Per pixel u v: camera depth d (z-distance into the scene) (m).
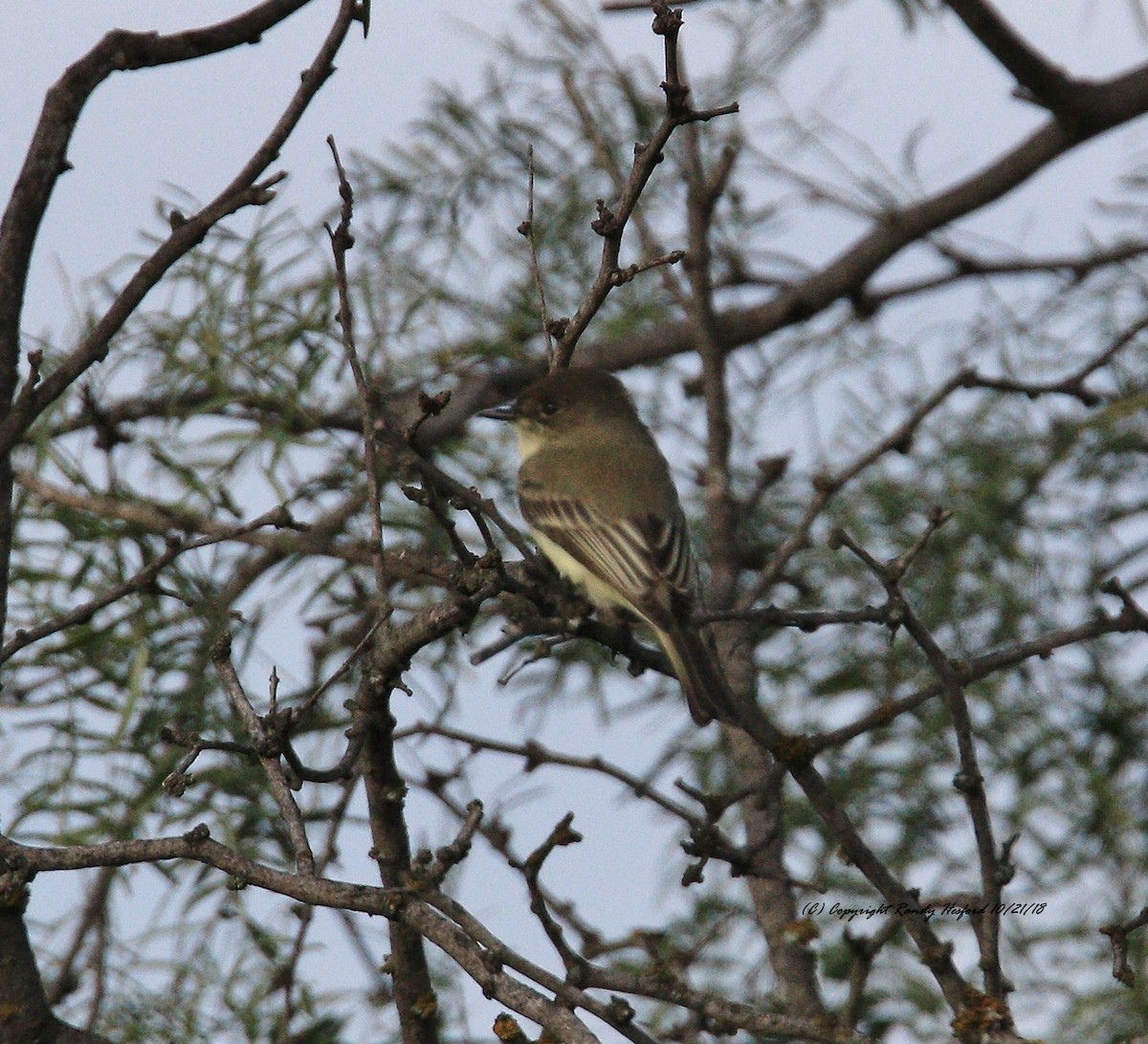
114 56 9.70
